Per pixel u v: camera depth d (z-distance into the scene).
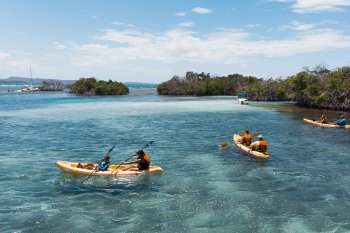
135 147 23.27
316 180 15.49
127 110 51.56
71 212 11.96
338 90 48.78
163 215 11.73
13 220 11.27
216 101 73.62
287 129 31.28
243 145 22.61
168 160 19.33
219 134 28.61
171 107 57.12
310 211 12.02
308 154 20.73
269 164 18.34
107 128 32.41
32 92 137.50
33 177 16.00
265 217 11.55
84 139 26.41
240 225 10.97
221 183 15.12
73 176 16.11
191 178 15.85
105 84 111.44
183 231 10.57
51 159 19.73
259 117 41.53
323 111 49.03
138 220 11.34
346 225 10.91
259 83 76.25
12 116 43.50
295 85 58.56
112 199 13.23
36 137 27.38
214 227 10.84
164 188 14.46
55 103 67.81
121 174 15.92
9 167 17.81
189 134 28.64
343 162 18.75
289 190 14.17
